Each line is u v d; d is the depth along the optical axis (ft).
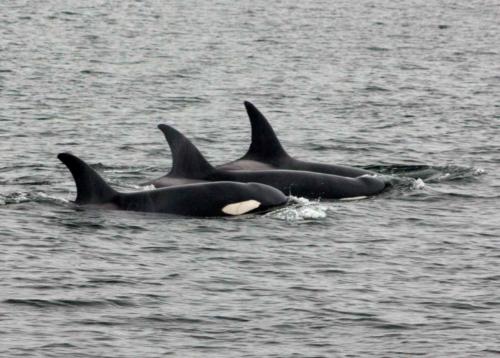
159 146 474.90
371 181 372.17
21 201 333.42
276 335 229.25
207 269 272.10
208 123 551.59
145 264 274.57
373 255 288.92
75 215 319.06
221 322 235.61
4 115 545.03
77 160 330.75
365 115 583.17
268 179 368.68
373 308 246.27
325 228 317.01
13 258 274.36
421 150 473.67
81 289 253.03
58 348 218.38
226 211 329.72
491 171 421.18
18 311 237.66
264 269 273.54
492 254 292.20
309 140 498.69
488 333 232.32
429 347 223.92
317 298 252.21
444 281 267.39
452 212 341.82
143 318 236.63
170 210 327.88
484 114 594.24
